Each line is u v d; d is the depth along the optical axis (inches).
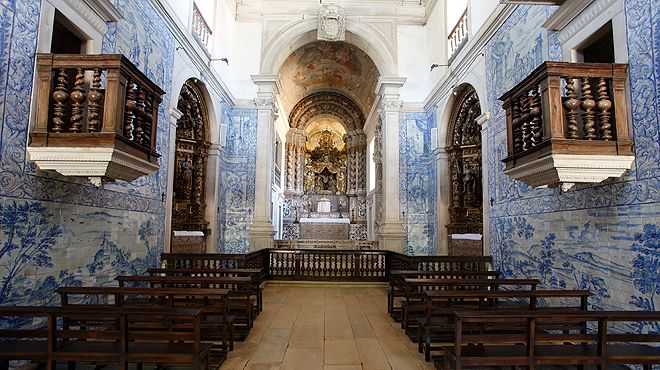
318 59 662.5
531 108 180.9
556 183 179.3
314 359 178.5
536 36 241.9
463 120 415.2
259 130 480.7
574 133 164.4
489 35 308.8
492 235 301.9
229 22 481.4
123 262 248.2
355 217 814.5
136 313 131.2
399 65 490.6
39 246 173.5
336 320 250.4
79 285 202.8
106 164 166.4
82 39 212.1
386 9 496.1
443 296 175.8
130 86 181.6
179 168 404.5
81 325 183.2
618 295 167.3
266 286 384.2
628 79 165.3
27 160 165.2
